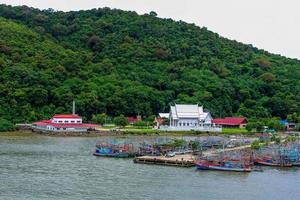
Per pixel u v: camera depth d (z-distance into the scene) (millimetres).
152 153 183000
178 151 185000
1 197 114688
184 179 139750
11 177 136000
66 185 128625
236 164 154000
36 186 126375
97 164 162125
